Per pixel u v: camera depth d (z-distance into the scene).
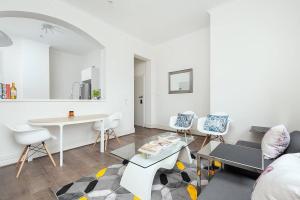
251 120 2.65
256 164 1.18
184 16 3.26
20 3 2.28
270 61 2.47
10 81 4.09
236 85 2.78
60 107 2.83
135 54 4.36
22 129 2.10
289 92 2.33
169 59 4.58
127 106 4.09
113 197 1.52
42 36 4.02
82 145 3.19
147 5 2.88
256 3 2.57
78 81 5.71
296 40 2.27
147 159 1.64
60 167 2.17
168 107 4.64
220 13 2.93
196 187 1.66
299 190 0.55
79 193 1.58
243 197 0.98
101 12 3.10
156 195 1.55
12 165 2.25
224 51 2.90
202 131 2.81
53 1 2.62
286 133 1.53
